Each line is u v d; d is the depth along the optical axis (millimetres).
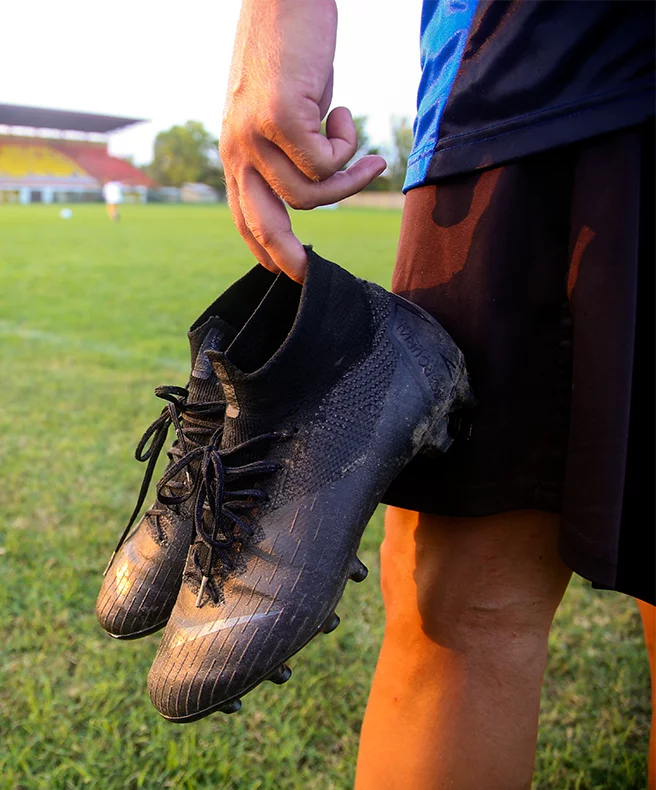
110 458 2875
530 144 823
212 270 10625
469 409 907
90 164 59156
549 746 1471
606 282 784
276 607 830
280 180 834
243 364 919
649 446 805
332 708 1565
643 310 790
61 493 2547
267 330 927
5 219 26266
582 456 814
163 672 864
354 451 862
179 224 24266
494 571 937
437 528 968
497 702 937
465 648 945
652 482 809
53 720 1518
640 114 753
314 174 819
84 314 6582
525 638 946
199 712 845
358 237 18094
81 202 52469
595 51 777
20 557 2107
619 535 808
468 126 880
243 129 827
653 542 813
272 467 864
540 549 936
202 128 65875
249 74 810
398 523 1039
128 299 7613
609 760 1441
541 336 871
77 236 17938
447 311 923
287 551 842
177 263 11648
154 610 1025
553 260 854
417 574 983
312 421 864
